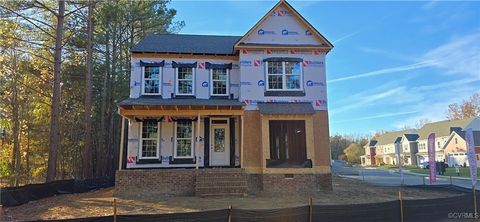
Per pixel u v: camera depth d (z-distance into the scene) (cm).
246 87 1928
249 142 1872
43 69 2908
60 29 2086
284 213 905
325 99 1953
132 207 1287
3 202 1252
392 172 4609
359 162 9388
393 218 1032
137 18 2942
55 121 1998
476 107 7269
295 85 1959
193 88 1997
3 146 3372
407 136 7894
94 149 3102
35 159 3331
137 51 1961
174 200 1470
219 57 2039
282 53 1978
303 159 1822
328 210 955
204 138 1952
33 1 2047
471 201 1180
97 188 2139
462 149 6066
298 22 2011
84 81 3059
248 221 868
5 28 2417
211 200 1475
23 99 3200
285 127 1852
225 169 1711
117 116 3156
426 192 1848
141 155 1883
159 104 1736
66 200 1495
